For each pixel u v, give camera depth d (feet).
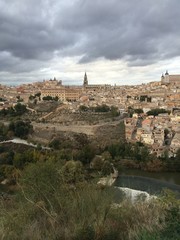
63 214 44.19
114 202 48.80
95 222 39.65
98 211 42.98
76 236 36.88
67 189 53.36
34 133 512.63
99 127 515.91
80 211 43.96
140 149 379.35
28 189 54.13
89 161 350.64
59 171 60.49
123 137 475.31
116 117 595.47
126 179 278.26
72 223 40.91
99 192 46.96
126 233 36.55
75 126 529.45
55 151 376.89
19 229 40.65
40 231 39.40
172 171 329.11
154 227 35.99
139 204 47.78
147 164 335.26
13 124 514.27
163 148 402.31
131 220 40.93
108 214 42.75
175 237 32.40
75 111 633.61
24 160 321.73
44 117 620.90
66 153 362.94
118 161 351.87
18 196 55.57
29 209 47.21
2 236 37.76
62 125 543.39
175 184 271.28
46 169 58.70
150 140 440.86
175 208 38.96
